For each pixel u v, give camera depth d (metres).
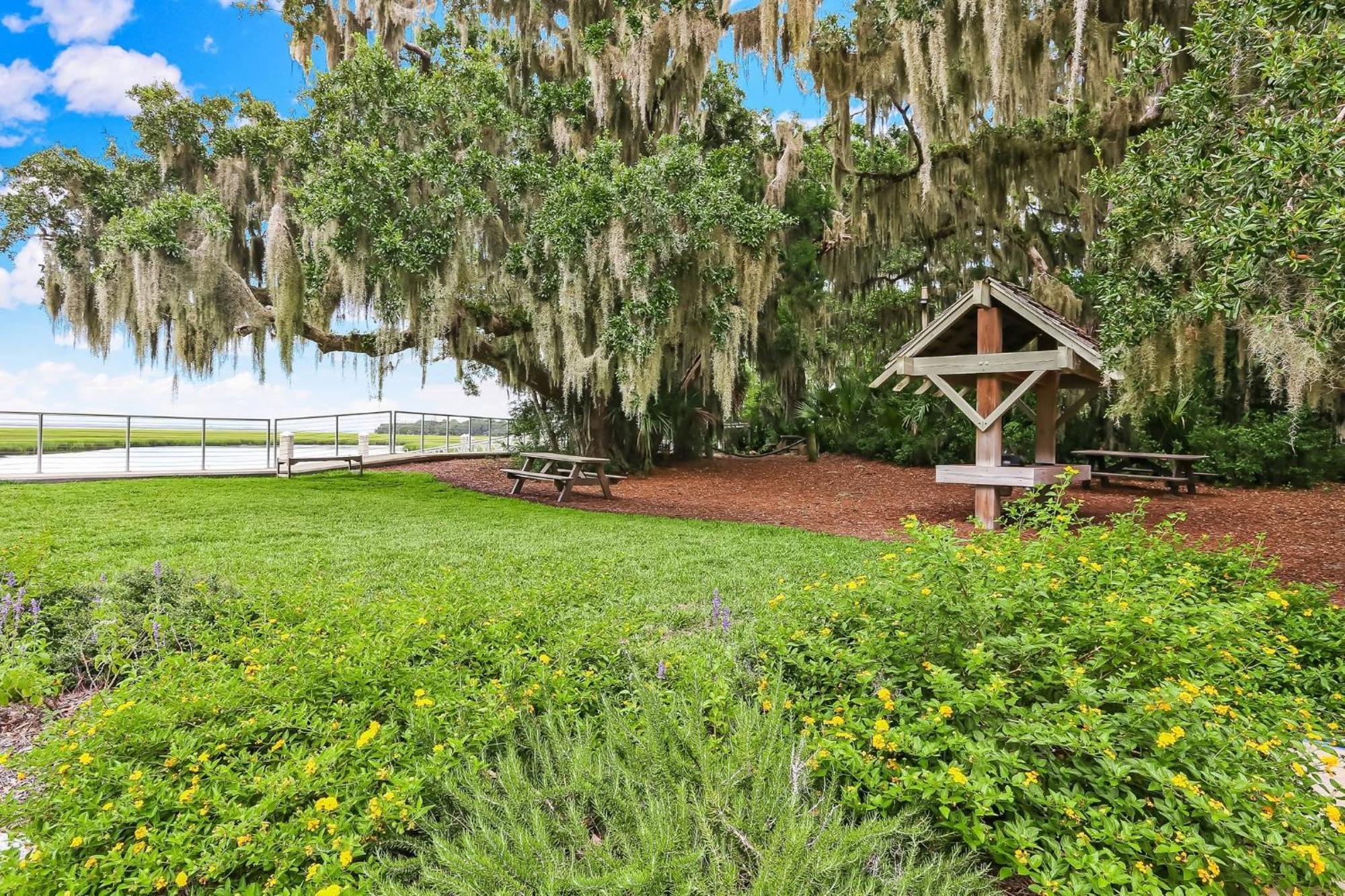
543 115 11.77
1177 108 4.45
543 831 1.49
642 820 1.50
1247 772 1.80
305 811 1.66
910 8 8.93
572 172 10.38
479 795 1.70
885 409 15.72
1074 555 3.57
